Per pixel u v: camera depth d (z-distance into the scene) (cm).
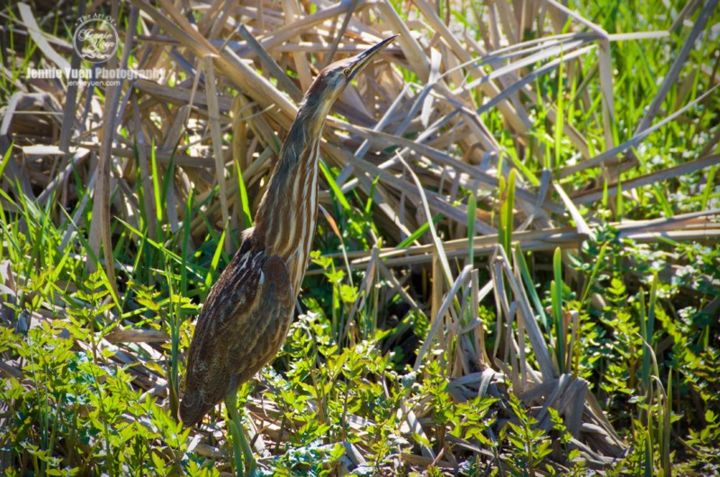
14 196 963
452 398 760
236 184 923
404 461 703
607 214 972
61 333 746
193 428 707
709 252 887
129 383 727
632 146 1000
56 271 734
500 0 1130
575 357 778
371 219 962
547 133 1143
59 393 634
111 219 963
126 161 1022
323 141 953
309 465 651
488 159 992
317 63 1103
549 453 695
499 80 1124
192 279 884
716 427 744
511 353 792
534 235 924
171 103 987
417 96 1023
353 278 906
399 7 1198
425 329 841
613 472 670
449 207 951
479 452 714
